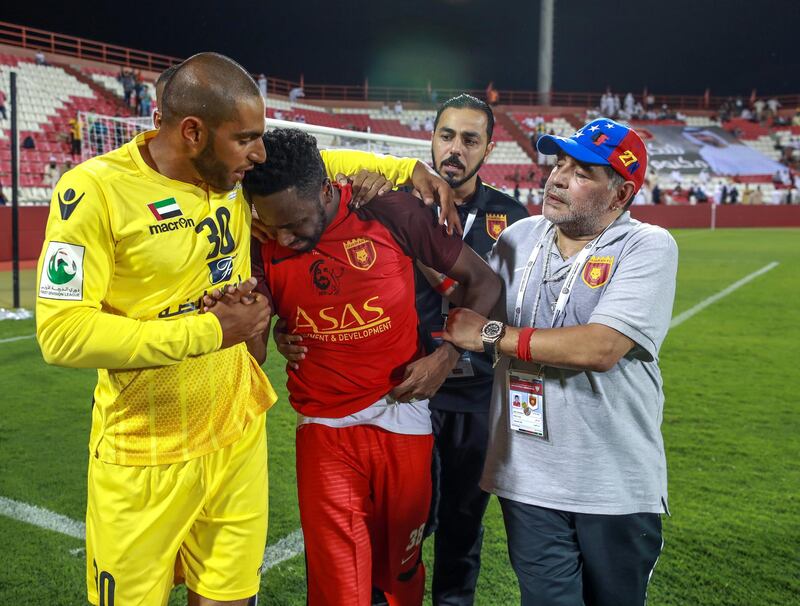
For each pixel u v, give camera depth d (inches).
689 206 1059.9
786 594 108.3
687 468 159.2
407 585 88.8
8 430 180.1
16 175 330.3
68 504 138.2
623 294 71.2
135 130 557.9
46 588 109.3
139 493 72.4
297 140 71.2
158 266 67.6
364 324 80.7
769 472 157.2
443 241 81.0
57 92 778.8
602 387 73.7
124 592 73.9
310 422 84.2
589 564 77.7
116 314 69.2
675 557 119.3
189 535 79.4
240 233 73.4
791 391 223.1
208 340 67.2
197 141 63.9
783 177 1245.1
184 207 68.4
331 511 82.6
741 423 191.5
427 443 86.5
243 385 78.4
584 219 73.9
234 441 76.6
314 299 79.7
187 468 73.8
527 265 80.0
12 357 255.4
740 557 119.4
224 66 63.2
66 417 191.0
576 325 74.1
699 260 609.6
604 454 74.3
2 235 524.4
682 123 1354.6
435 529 103.3
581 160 71.5
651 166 1227.9
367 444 82.7
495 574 115.6
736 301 401.7
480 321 76.4
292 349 82.8
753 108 1430.9
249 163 65.9
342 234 78.2
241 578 79.1
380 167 84.0
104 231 64.9
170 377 71.4
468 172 105.6
